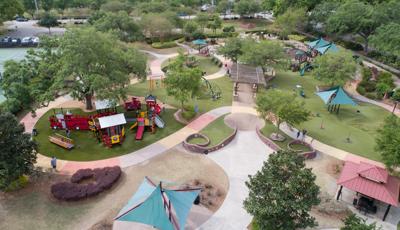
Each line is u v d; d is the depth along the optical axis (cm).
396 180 3353
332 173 3916
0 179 3177
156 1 11888
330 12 10262
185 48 9075
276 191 2600
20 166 3178
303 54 8219
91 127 4494
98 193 3331
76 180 3475
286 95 4372
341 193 3562
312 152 4197
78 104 5409
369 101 6181
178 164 3931
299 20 10306
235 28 12062
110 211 3142
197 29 9969
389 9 8725
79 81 4650
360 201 3306
